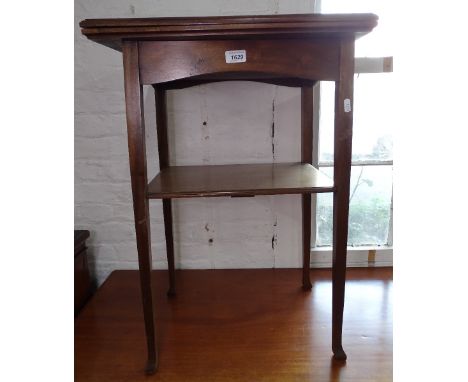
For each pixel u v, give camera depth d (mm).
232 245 1340
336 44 730
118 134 1245
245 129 1250
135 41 710
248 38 716
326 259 1348
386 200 1352
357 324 1013
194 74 729
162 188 829
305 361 868
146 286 821
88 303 1140
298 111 1235
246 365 858
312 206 1309
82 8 1163
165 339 958
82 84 1206
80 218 1309
